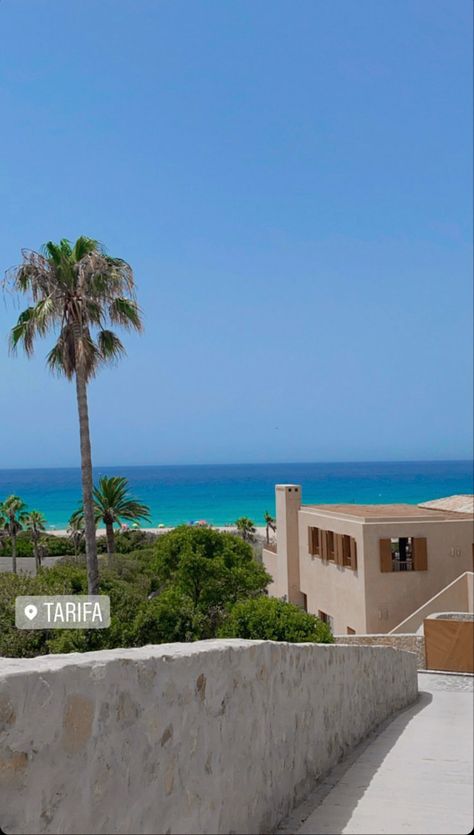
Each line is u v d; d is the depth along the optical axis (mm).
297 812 5598
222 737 4473
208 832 4145
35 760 2920
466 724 11172
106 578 21766
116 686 3436
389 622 26406
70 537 59656
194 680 4176
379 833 4855
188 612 18438
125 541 57250
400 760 7797
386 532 26781
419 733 10133
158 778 3689
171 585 25828
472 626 21016
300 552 35219
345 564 28750
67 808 3053
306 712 6492
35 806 2895
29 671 2957
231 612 19531
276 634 18172
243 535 70188
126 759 3449
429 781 6641
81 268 20906
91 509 20719
